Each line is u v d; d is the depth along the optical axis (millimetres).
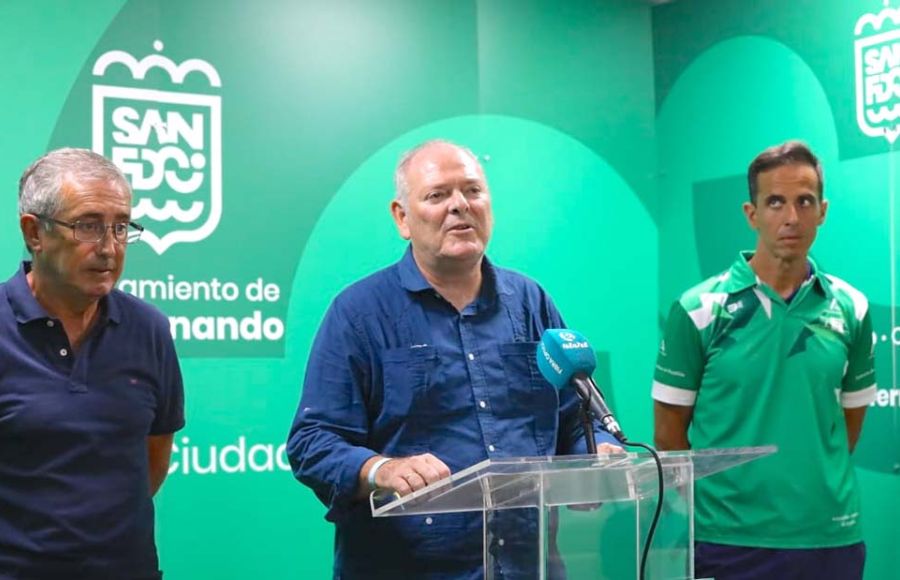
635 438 4539
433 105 4160
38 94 3494
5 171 3436
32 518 2031
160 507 3609
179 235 3680
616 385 4508
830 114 3902
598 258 4500
